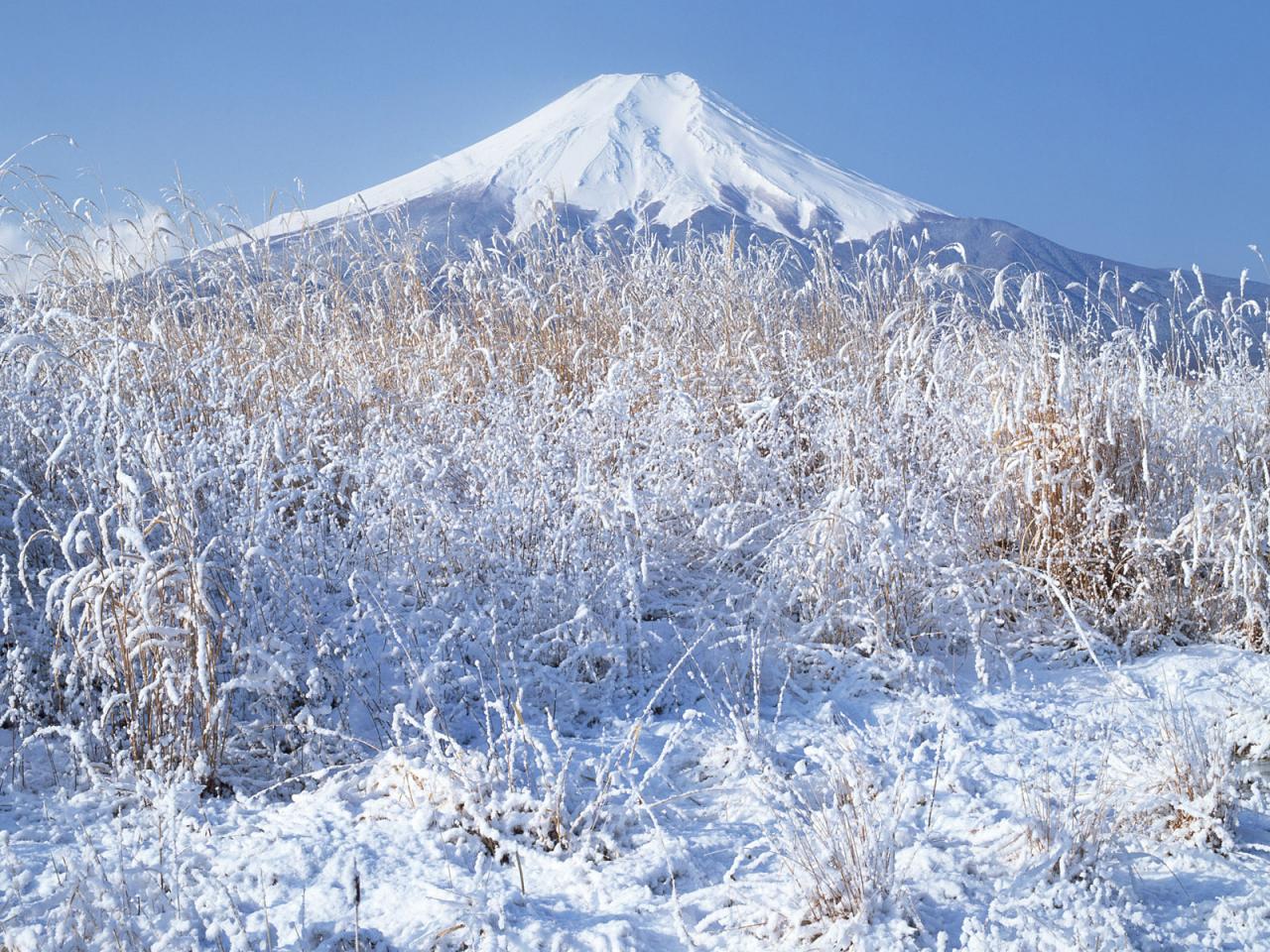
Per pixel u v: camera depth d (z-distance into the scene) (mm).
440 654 4270
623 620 4605
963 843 3230
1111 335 6238
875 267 7922
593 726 4258
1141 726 4035
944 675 4570
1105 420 5324
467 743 4016
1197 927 2793
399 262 8562
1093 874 2977
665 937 2807
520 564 4875
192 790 3451
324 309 7578
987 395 5891
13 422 5098
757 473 5801
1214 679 4465
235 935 2658
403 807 3402
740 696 4215
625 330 7574
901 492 5418
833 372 6809
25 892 2902
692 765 3908
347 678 4184
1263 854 3170
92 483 4238
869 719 4242
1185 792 3344
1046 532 5191
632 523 5281
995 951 2592
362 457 5059
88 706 3775
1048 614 5145
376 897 2939
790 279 8578
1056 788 3471
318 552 4797
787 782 3557
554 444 5742
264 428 5238
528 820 3299
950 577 4953
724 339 7676
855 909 2811
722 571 5457
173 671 3520
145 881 2930
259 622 4148
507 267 8531
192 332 7031
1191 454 5441
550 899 2986
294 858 3092
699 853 3252
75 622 4312
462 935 2748
